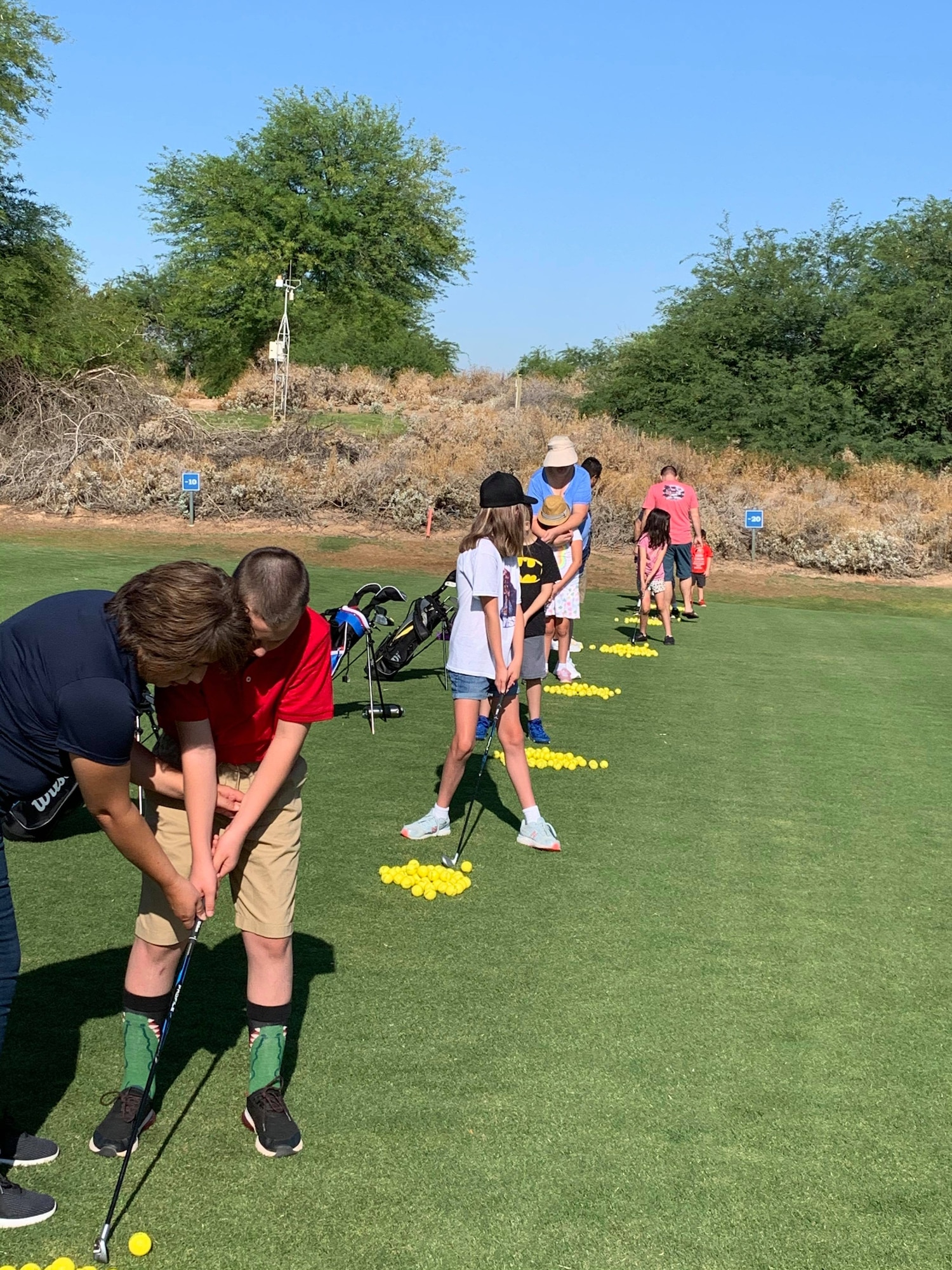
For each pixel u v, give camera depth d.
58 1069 3.62
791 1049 3.90
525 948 4.61
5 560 16.16
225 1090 3.55
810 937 4.84
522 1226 2.97
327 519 21.88
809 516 21.95
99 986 4.15
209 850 3.16
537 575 7.54
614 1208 3.06
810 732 8.60
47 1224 2.93
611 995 4.23
